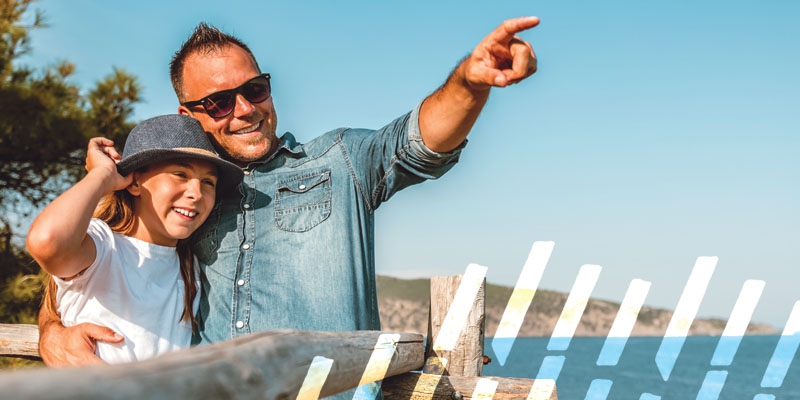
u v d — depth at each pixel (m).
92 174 2.38
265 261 2.60
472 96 2.18
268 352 1.29
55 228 2.16
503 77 1.92
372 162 2.64
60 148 9.16
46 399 0.68
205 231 2.69
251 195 2.70
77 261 2.27
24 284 7.46
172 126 2.63
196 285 2.63
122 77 9.51
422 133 2.43
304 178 2.70
